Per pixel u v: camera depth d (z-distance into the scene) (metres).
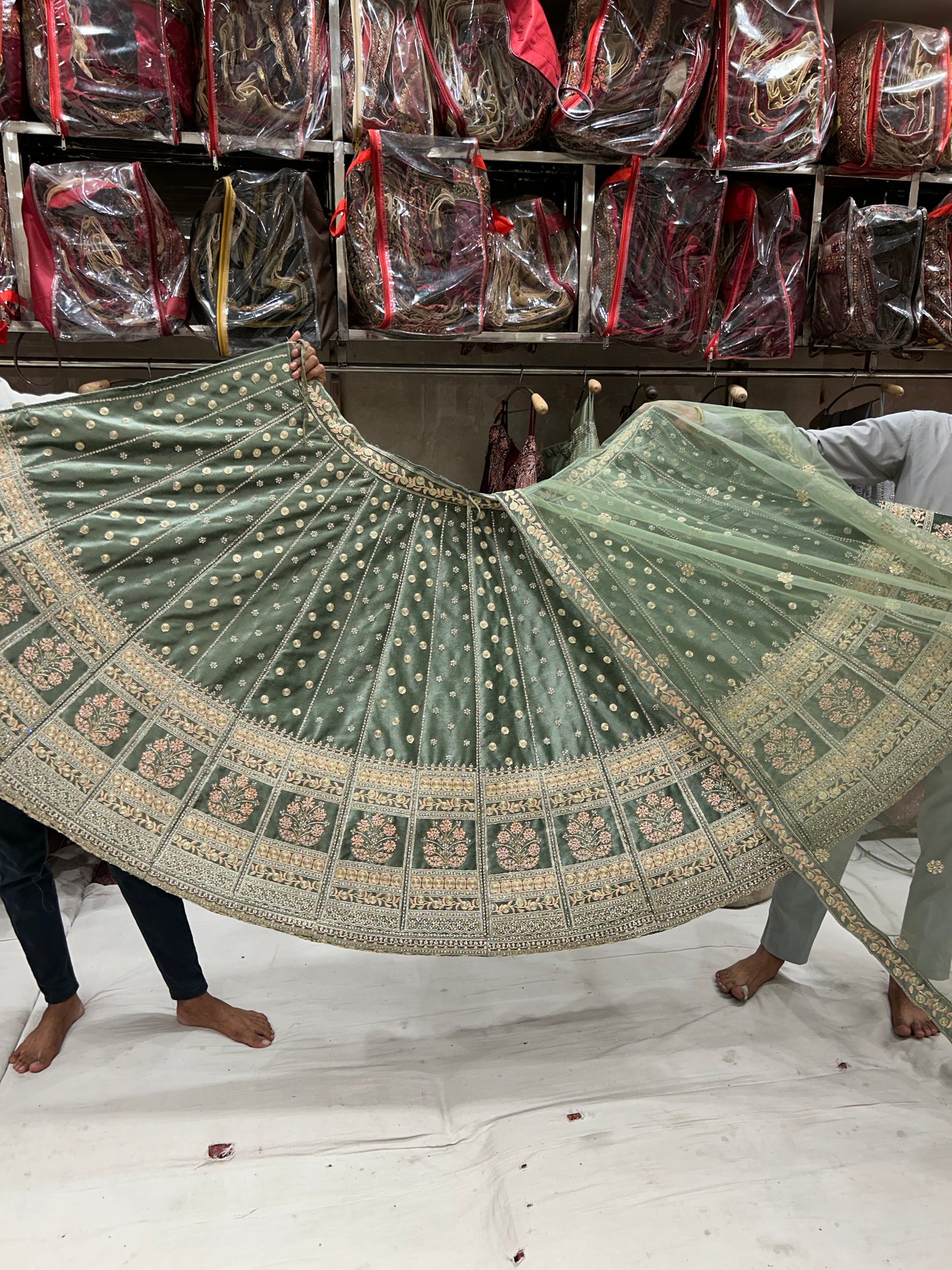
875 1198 1.39
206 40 1.99
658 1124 1.54
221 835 1.44
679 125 2.23
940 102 2.34
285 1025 1.82
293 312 2.14
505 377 2.87
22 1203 1.36
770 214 2.42
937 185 2.66
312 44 2.05
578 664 1.55
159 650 1.43
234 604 1.46
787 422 1.58
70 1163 1.44
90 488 1.41
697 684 1.50
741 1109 1.58
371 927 1.46
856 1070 1.70
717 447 1.57
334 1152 1.48
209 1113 1.56
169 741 1.43
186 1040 1.75
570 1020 1.85
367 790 1.47
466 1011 1.88
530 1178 1.42
